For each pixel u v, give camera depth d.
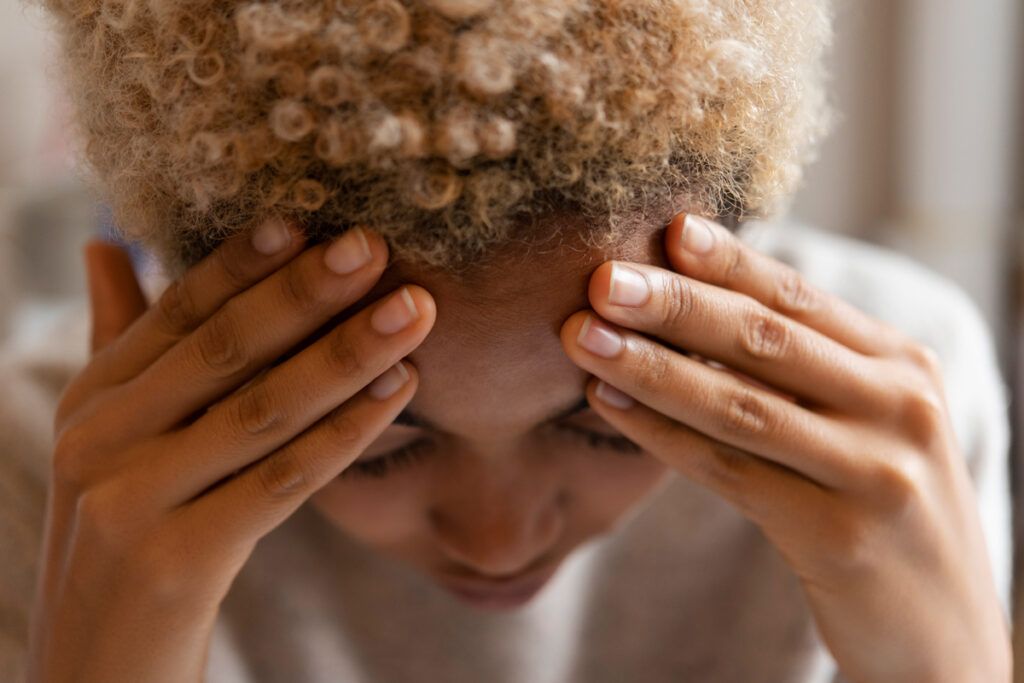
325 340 0.38
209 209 0.37
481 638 0.65
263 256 0.38
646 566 0.66
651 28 0.34
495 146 0.33
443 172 0.33
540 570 0.54
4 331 1.00
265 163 0.34
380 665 0.66
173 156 0.36
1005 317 1.13
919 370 0.50
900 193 1.18
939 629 0.51
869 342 0.50
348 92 0.32
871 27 1.15
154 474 0.44
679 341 0.43
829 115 0.59
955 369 0.69
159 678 0.48
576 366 0.41
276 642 0.64
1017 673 0.69
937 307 0.72
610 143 0.34
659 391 0.42
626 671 0.67
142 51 0.36
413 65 0.32
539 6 0.32
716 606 0.66
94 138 0.40
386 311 0.36
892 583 0.49
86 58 0.39
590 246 0.37
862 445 0.47
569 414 0.45
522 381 0.40
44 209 1.05
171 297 0.43
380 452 0.46
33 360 0.67
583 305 0.38
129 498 0.44
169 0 0.34
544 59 0.32
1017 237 1.12
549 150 0.34
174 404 0.44
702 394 0.43
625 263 0.38
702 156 0.38
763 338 0.44
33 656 0.51
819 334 0.47
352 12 0.32
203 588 0.46
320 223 0.36
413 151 0.32
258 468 0.43
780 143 0.40
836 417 0.47
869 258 0.75
